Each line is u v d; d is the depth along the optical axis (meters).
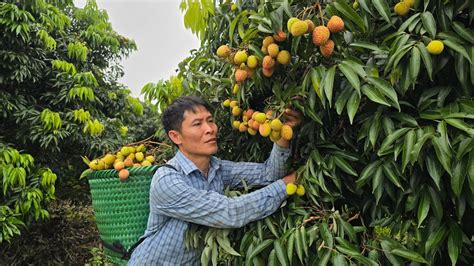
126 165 1.71
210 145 1.39
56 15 4.42
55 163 4.47
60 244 4.48
